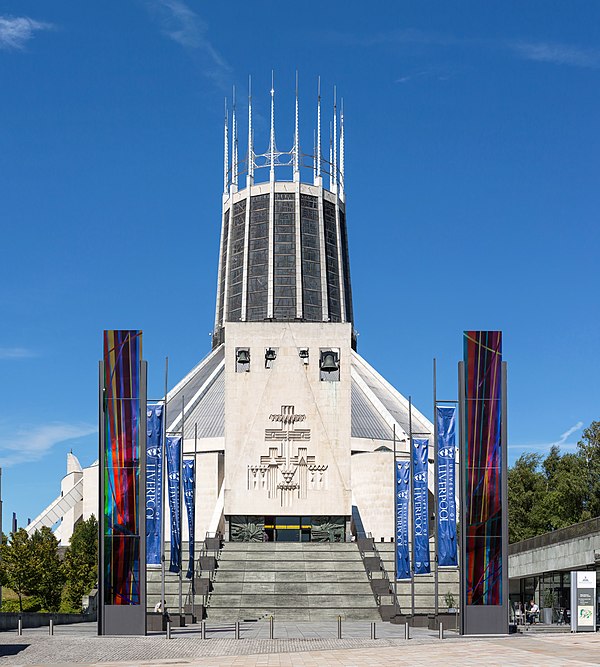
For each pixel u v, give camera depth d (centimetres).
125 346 5612
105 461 5575
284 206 17862
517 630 5844
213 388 14988
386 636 5697
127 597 5575
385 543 9712
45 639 5428
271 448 10275
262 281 17475
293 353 10462
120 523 5575
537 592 8344
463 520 5553
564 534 7250
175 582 8412
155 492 6494
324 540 10175
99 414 5622
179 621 6756
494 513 5553
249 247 17712
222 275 18138
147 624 6041
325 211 18125
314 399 10419
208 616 7950
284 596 8231
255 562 8981
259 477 10225
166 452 7356
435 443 6162
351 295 18525
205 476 11762
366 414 14200
